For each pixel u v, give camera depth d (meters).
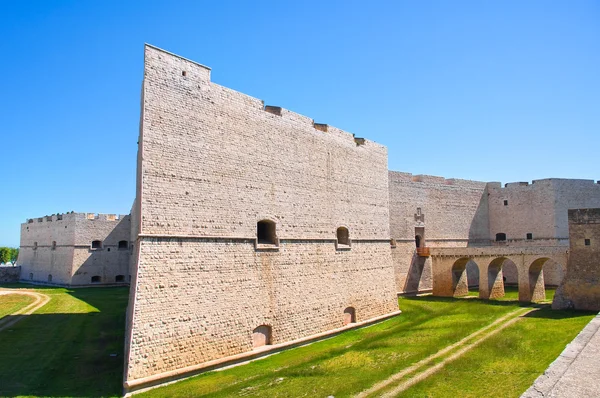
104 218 52.47
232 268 21.77
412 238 47.53
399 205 46.91
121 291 45.91
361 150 33.47
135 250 20.31
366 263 31.97
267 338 23.23
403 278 45.84
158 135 19.56
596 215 31.34
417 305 38.38
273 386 17.12
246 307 22.06
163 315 18.44
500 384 16.09
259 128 24.48
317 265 27.27
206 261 20.61
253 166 23.80
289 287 24.86
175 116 20.34
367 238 32.69
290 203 25.92
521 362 18.86
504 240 55.69
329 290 27.80
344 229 30.70
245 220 22.88
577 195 53.00
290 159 26.36
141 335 17.55
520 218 54.50
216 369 19.89
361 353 21.91
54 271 53.75
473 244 54.66
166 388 17.33
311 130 28.42
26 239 62.75
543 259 37.38
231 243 21.97
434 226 50.62
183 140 20.50
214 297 20.61
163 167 19.56
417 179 50.75
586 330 12.52
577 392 8.25
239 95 23.56
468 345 22.30
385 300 33.16
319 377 18.09
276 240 24.59
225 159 22.30
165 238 19.20
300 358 21.67
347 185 31.30
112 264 52.41
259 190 23.95
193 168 20.75
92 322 29.41
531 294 37.81
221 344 20.45
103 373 18.95
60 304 36.72
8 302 37.62
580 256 31.95
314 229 27.55
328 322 27.19
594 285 31.02
